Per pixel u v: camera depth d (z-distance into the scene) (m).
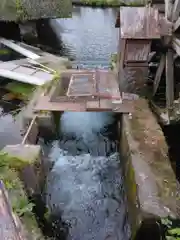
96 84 7.22
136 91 6.61
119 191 5.56
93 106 6.30
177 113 6.08
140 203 3.88
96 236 4.85
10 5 11.13
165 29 6.16
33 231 3.67
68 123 7.16
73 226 5.00
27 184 4.66
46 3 11.59
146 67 6.25
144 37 5.80
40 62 9.59
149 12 6.05
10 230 2.02
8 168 4.39
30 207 3.93
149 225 3.74
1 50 11.15
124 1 17.62
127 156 5.16
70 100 6.65
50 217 5.05
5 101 7.79
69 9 12.48
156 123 5.73
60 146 6.66
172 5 6.22
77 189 5.67
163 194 4.02
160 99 6.91
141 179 4.30
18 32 13.09
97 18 15.98
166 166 4.59
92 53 11.89
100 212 5.21
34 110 6.57
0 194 2.12
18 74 8.46
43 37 13.37
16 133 6.53
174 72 7.32
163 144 5.11
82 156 6.45
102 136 6.91
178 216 3.70
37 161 4.80
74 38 13.44
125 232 4.75
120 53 6.63
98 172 6.05
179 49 5.61
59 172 6.03
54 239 4.75
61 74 8.09
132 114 5.99
